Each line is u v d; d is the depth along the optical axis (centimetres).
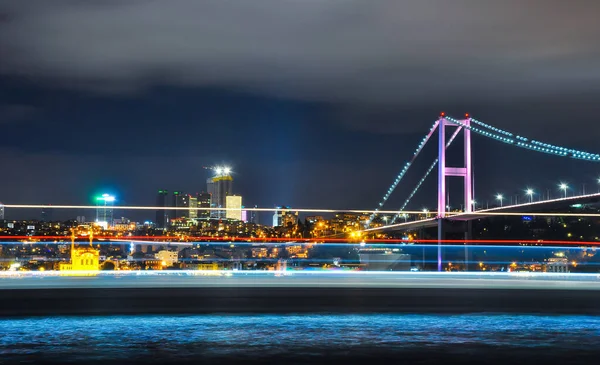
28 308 6266
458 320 6456
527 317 6600
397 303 6656
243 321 6325
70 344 5375
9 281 6469
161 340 5538
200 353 5162
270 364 4891
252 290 6588
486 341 5597
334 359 5041
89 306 6378
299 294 6606
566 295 6694
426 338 5688
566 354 5206
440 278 7081
